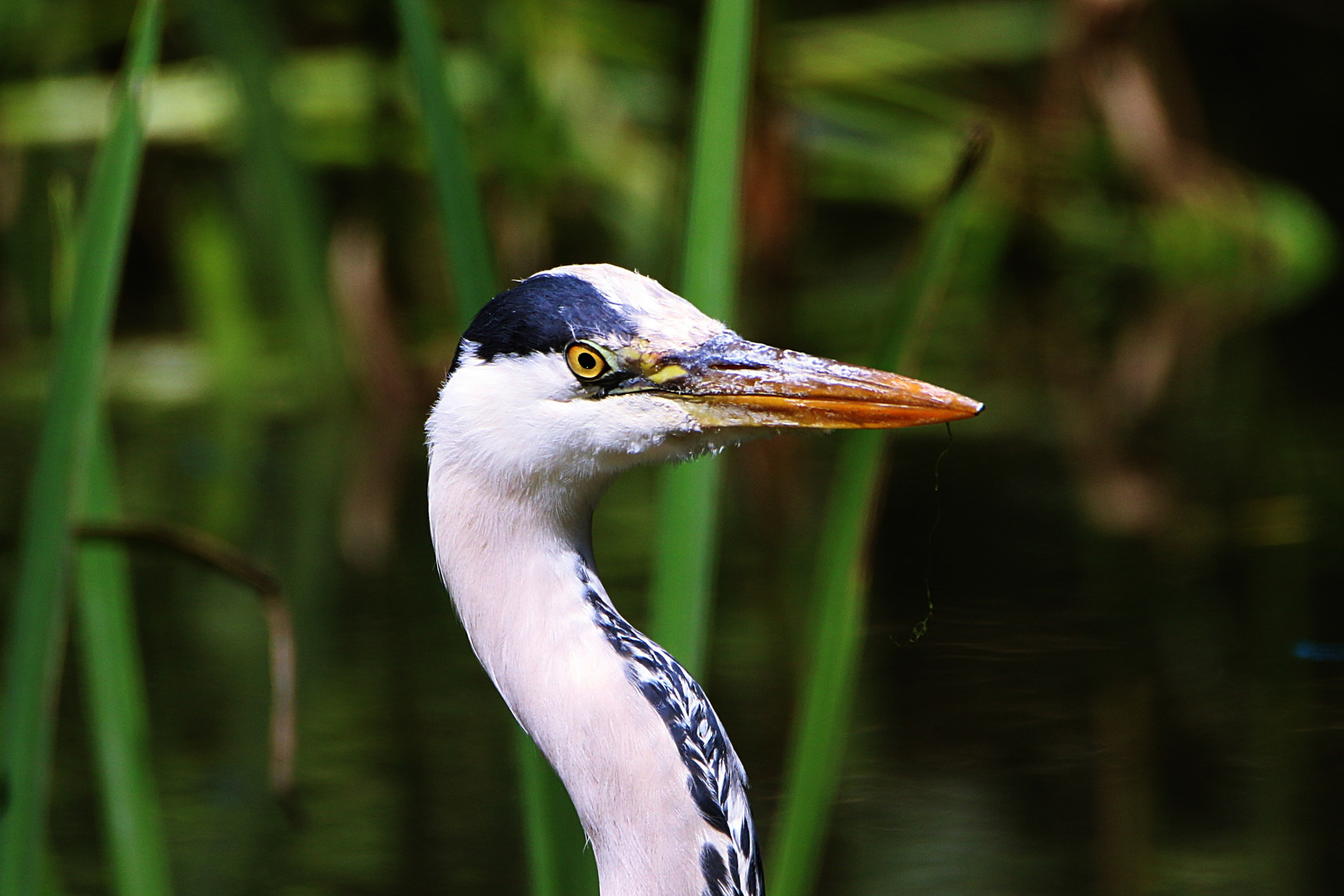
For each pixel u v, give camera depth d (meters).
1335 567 10.84
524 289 5.34
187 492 12.93
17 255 17.31
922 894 7.02
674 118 17.09
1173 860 7.27
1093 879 7.14
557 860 6.04
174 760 8.60
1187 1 21.81
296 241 15.31
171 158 17.83
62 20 16.77
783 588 10.88
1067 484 12.91
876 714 8.95
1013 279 19.84
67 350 5.56
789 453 14.97
